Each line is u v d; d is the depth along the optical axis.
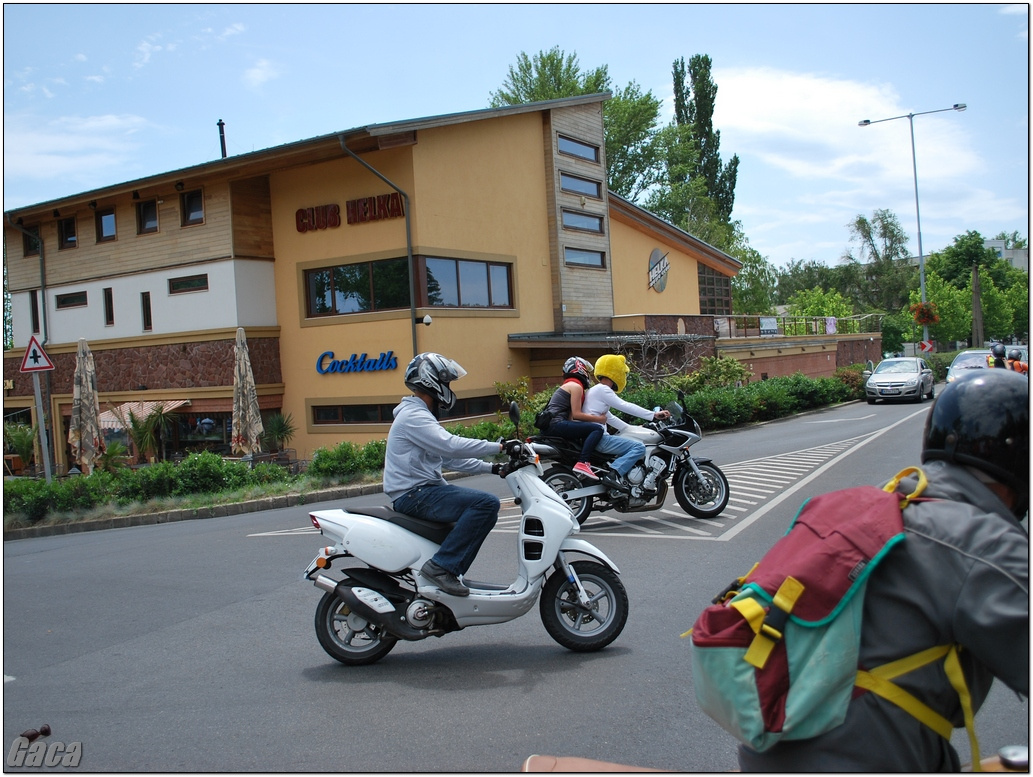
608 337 23.98
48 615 7.08
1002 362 11.02
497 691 4.75
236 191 22.31
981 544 1.78
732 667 1.90
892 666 1.85
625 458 9.21
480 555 8.33
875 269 74.62
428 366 5.30
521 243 24.58
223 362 22.75
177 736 4.29
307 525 11.35
